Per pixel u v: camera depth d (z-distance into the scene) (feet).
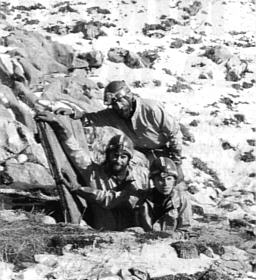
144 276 46.24
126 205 55.06
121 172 55.21
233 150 90.53
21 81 90.17
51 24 118.62
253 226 61.77
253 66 113.09
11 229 51.67
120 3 127.24
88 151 58.23
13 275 45.75
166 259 48.88
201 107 99.19
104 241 50.16
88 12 123.34
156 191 53.98
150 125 58.49
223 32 122.62
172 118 58.49
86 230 53.01
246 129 95.30
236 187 83.41
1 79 90.12
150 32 119.44
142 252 49.19
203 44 117.70
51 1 126.21
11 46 99.96
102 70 104.58
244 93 105.70
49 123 56.03
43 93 87.92
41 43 102.53
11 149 77.56
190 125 94.43
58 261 47.57
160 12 125.29
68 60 101.81
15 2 125.08
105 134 59.62
